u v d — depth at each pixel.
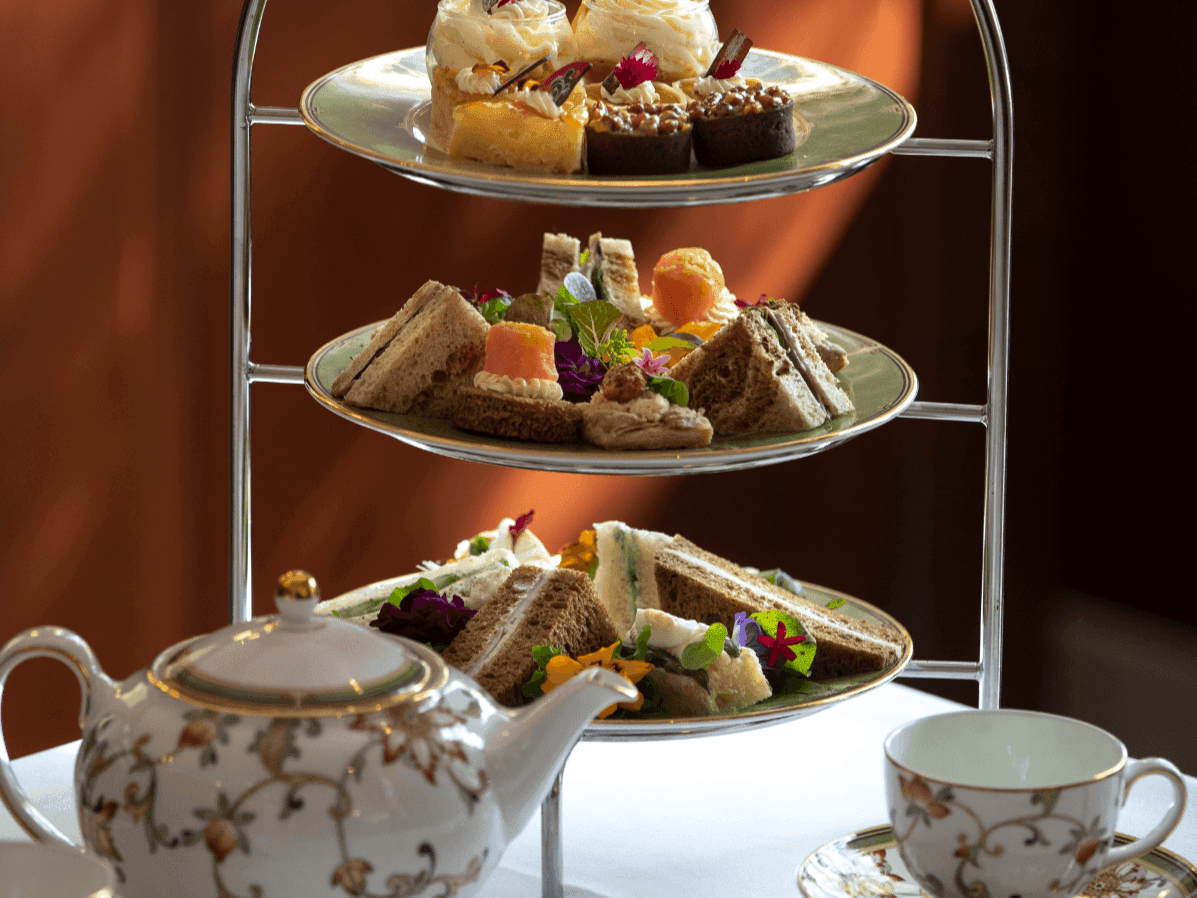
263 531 2.52
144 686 1.40
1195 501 3.60
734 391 1.60
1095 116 3.48
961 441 3.39
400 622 1.65
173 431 2.40
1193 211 3.45
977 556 3.49
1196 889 1.46
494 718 1.42
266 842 1.36
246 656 1.40
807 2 2.95
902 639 1.70
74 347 2.26
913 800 1.43
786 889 1.60
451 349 1.62
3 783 1.43
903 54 3.14
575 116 1.58
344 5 2.39
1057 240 3.56
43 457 2.25
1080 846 1.42
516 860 1.64
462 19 1.62
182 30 2.28
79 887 1.34
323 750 1.37
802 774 1.74
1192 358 3.54
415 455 2.67
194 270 2.38
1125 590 3.73
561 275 1.79
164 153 2.30
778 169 1.56
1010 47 3.33
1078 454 3.73
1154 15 3.36
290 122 1.70
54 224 2.20
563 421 1.57
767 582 1.73
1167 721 3.46
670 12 1.69
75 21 2.16
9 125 2.12
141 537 2.39
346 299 2.52
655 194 1.52
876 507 3.34
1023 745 1.48
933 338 3.32
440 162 1.57
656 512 3.02
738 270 3.00
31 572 2.27
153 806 1.37
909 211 3.22
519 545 1.80
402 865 1.37
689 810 1.69
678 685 1.58
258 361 2.45
